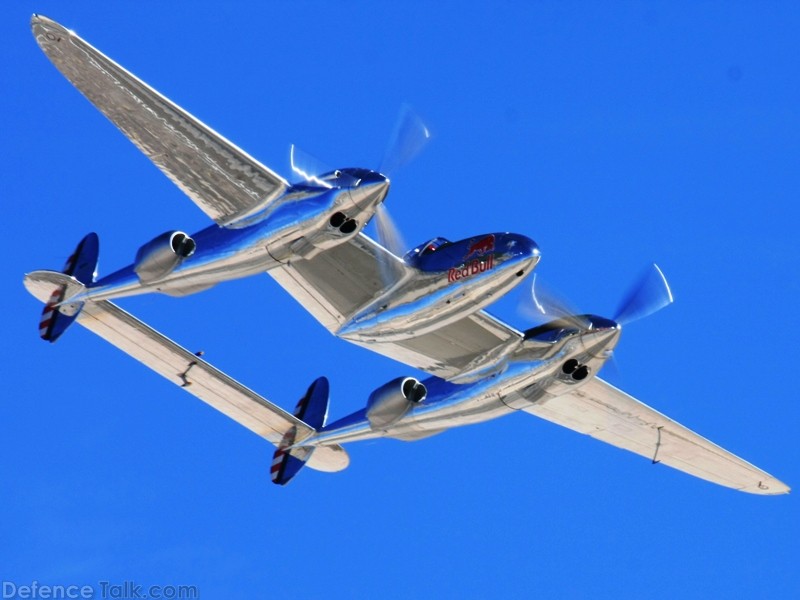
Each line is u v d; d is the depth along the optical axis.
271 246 80.00
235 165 79.31
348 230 79.00
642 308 83.50
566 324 84.25
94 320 91.62
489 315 84.56
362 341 86.62
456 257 80.12
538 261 77.56
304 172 79.69
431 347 87.75
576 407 95.00
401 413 90.88
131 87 77.12
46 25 74.56
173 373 93.25
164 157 81.44
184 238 83.38
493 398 87.31
